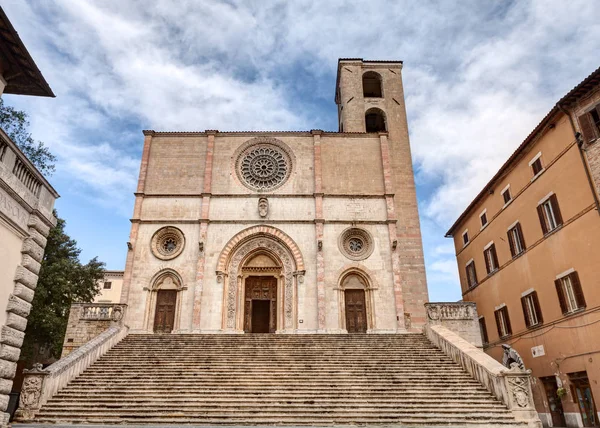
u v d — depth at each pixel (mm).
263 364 20672
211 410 16312
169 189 32938
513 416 15930
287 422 15664
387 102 38969
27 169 13016
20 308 12383
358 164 34312
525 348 27625
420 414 16125
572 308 23016
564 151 23375
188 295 29781
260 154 34500
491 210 32875
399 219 33750
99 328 26125
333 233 31734
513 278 29312
